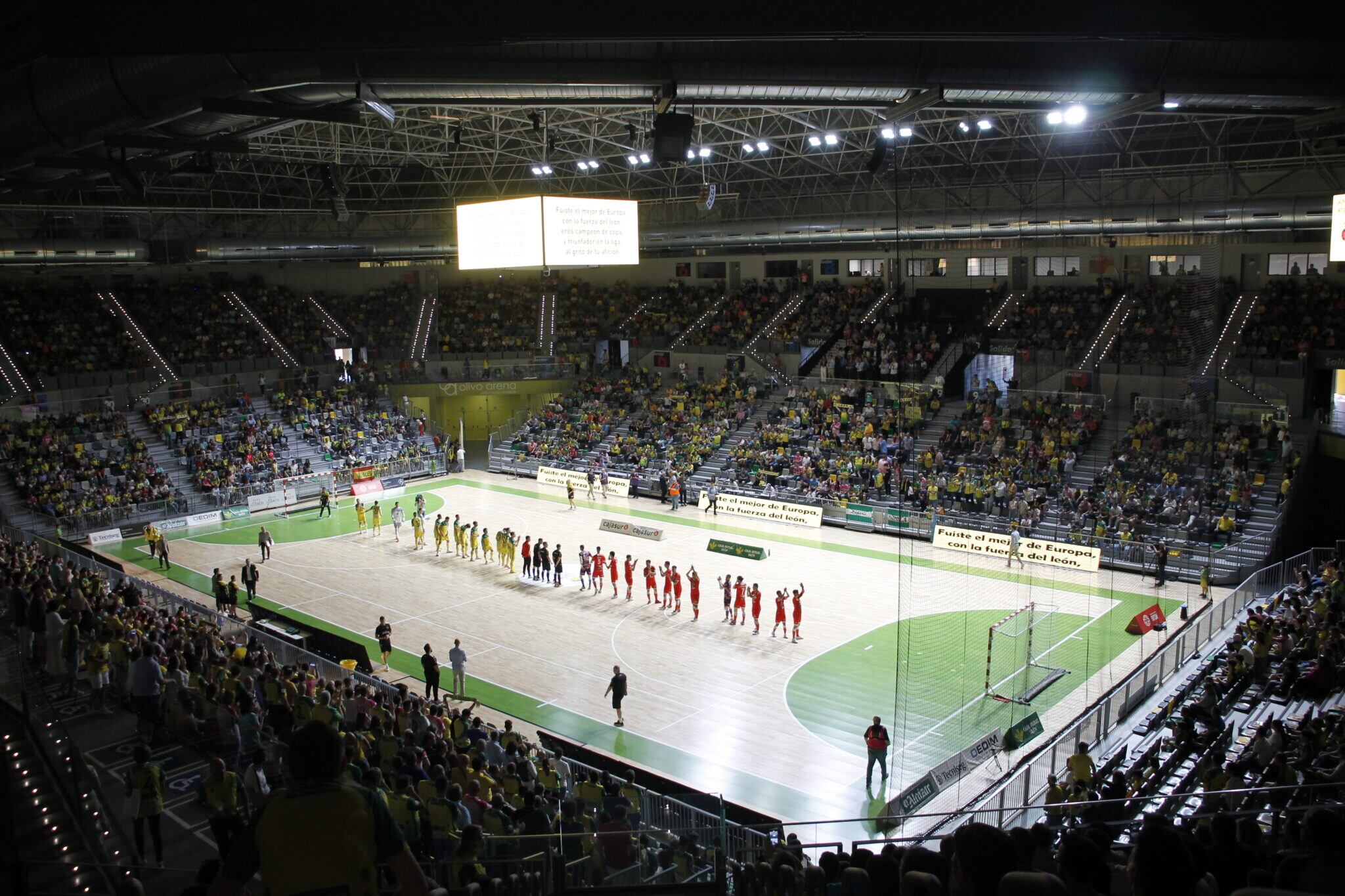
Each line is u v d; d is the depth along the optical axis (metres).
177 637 21.05
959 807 19.25
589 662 28.25
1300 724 16.41
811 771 21.64
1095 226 41.03
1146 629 28.59
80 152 21.14
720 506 46.00
